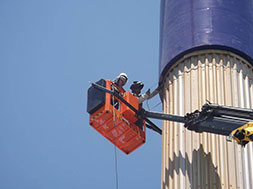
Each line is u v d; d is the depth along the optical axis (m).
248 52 33.88
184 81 33.06
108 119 33.34
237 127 29.23
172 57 34.19
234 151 30.45
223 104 31.75
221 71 32.81
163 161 31.98
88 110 33.59
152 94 34.75
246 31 34.72
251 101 32.53
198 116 29.62
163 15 37.31
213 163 30.11
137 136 34.16
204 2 35.41
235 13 35.12
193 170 30.22
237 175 29.86
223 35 33.94
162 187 31.28
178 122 31.34
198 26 34.44
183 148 31.27
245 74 33.34
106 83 33.97
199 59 33.34
